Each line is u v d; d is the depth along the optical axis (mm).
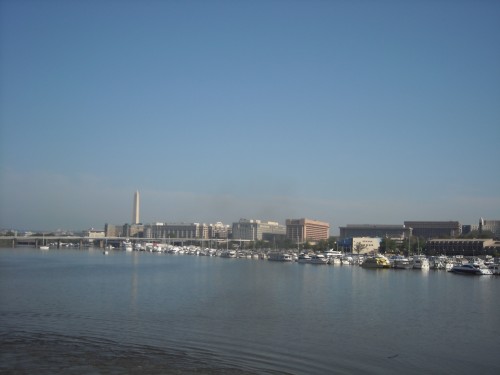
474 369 49312
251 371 46062
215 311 79875
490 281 151625
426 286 131375
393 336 62812
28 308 81500
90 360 48656
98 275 157625
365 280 149875
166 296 100000
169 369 46031
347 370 47719
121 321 69688
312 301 94812
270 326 67500
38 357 49625
